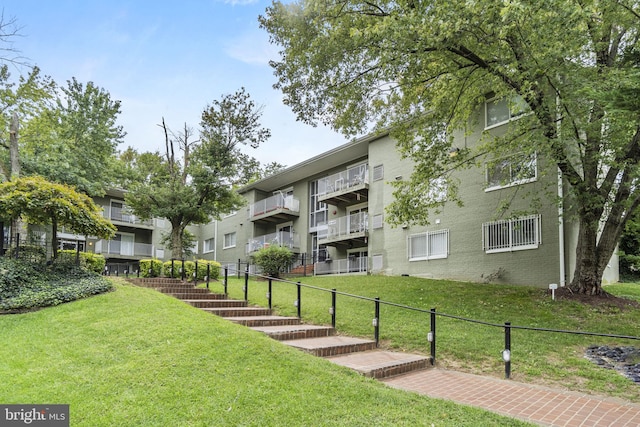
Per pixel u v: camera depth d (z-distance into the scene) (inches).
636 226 521.0
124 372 204.1
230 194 884.0
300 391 193.9
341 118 522.6
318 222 1009.5
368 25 392.8
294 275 884.6
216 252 1272.1
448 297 488.4
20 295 340.2
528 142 419.2
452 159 509.4
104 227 448.5
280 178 1071.6
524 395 226.2
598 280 443.8
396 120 542.6
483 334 346.0
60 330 274.4
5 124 689.0
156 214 853.8
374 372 240.7
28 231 570.6
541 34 326.3
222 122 857.5
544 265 549.6
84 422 157.9
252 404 178.4
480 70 445.4
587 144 413.7
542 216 557.0
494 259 607.2
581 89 333.1
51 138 748.0
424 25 333.7
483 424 173.6
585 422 186.9
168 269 607.5
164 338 251.6
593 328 357.1
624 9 344.8
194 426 158.9
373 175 820.0
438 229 689.0
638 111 243.6
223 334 263.4
